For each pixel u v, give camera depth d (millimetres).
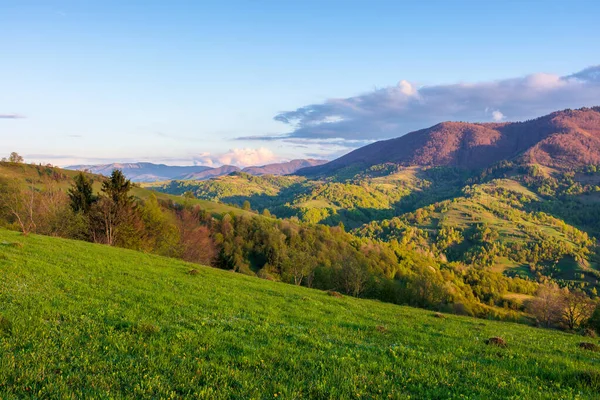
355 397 9312
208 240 100312
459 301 115188
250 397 8609
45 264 23938
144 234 75438
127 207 69062
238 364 10914
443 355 14328
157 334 12906
